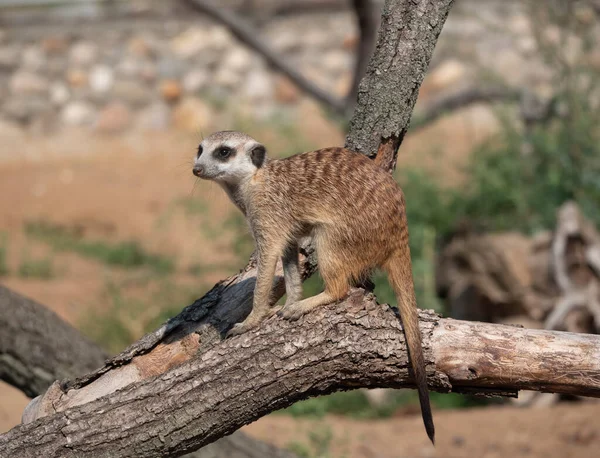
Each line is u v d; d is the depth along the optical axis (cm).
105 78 2366
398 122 533
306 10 2456
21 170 2067
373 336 462
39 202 1897
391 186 512
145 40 2406
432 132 2048
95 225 1811
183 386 470
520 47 2161
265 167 554
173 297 1348
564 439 888
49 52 2369
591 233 1093
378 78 530
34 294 1366
